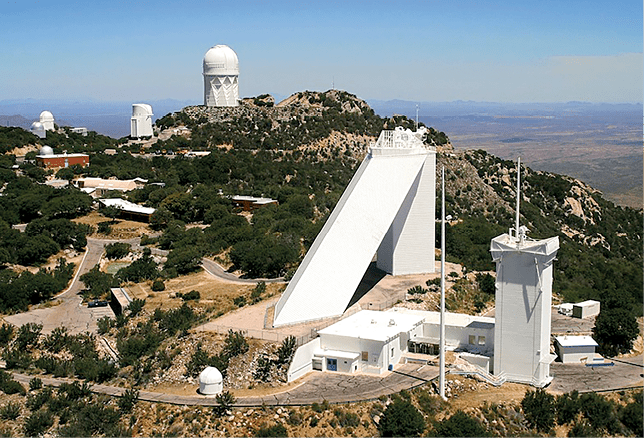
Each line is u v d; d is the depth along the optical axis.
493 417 70.50
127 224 171.00
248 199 181.12
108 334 101.62
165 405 73.81
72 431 70.75
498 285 79.69
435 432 64.81
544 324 79.75
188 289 117.81
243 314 96.06
